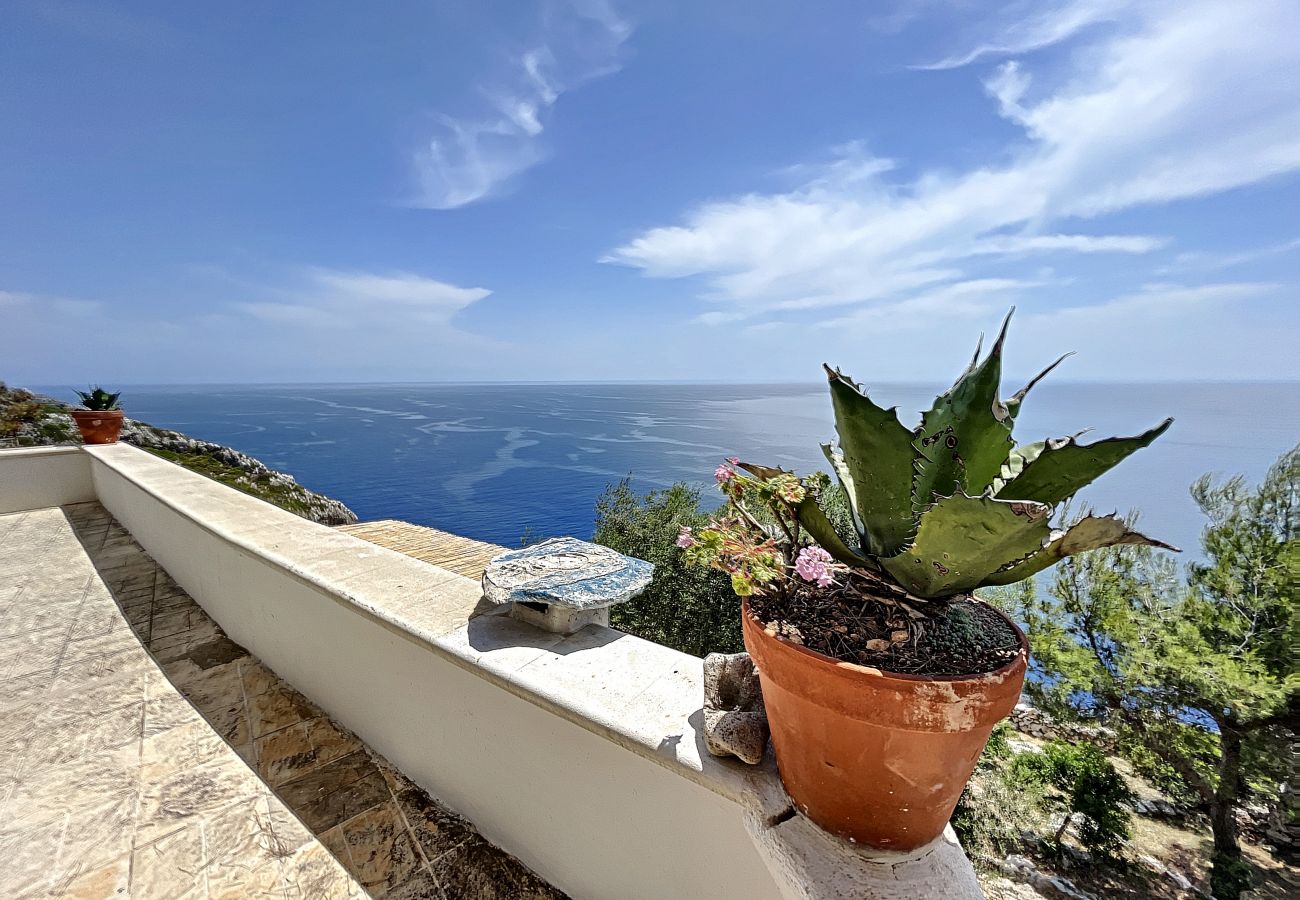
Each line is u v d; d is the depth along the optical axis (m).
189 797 1.80
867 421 0.82
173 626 2.95
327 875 1.53
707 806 1.04
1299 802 4.46
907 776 0.78
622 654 1.40
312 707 2.24
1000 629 0.87
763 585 0.94
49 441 7.31
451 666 1.57
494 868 1.51
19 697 2.33
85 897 1.47
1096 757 5.71
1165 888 4.93
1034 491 0.82
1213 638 4.92
